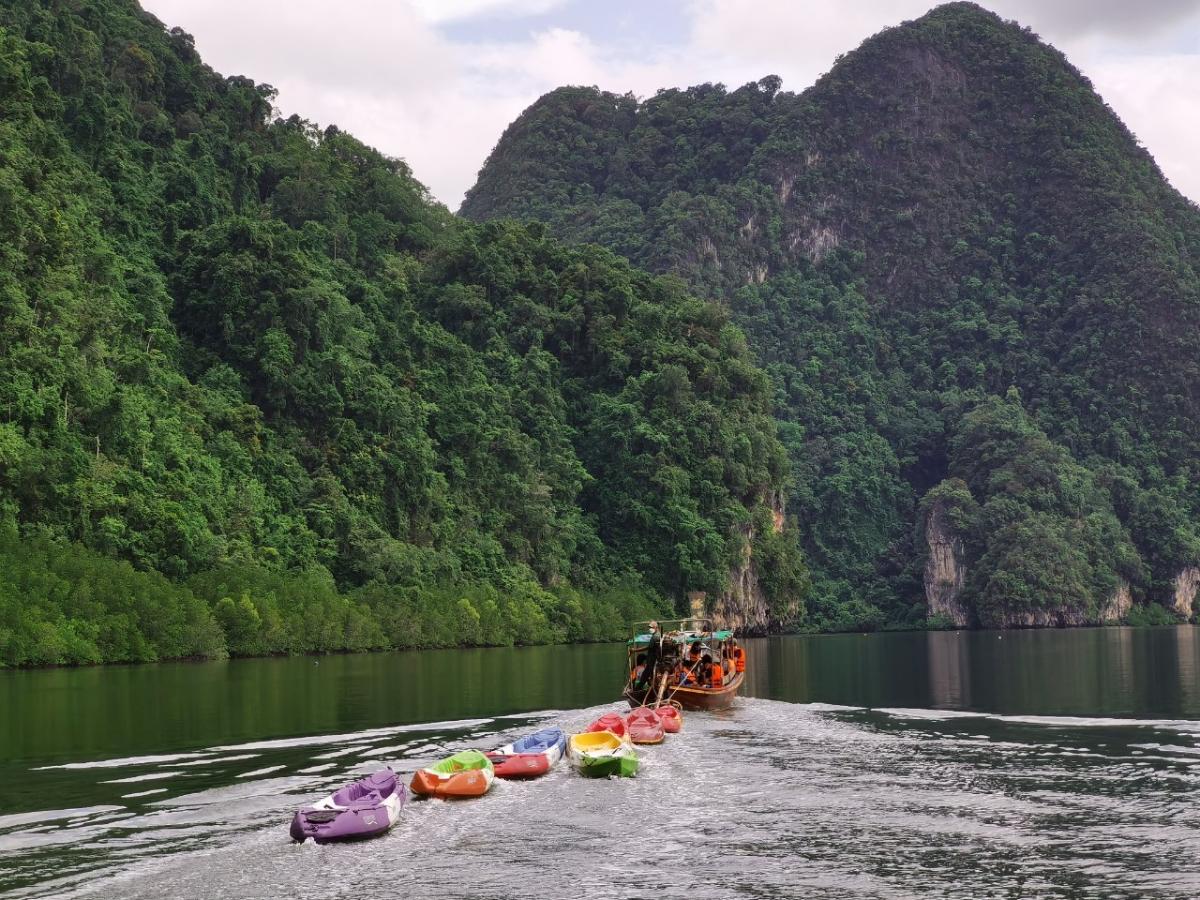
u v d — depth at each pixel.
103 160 162.38
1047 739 42.66
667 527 171.38
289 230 170.62
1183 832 28.58
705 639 52.28
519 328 189.00
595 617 150.62
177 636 94.38
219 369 144.38
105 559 98.88
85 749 40.44
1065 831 28.64
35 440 106.81
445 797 31.28
